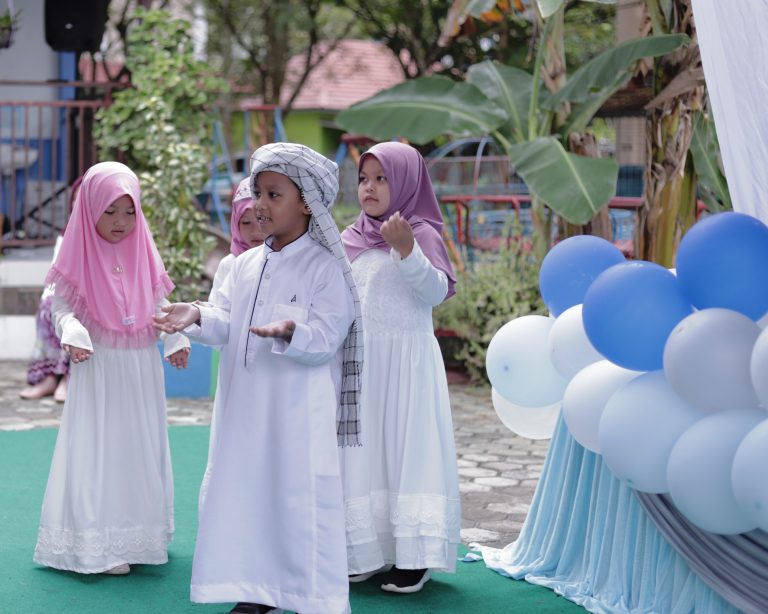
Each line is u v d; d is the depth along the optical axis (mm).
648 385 3166
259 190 3311
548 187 6676
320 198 3273
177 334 3939
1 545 4168
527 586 3855
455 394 7949
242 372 3299
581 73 6754
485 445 6281
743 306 3070
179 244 7797
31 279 9156
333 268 3322
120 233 3854
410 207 3920
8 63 10492
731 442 2898
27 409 6934
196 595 3150
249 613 3254
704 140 6664
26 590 3674
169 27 8906
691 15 6449
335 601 3135
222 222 9547
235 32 16578
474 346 8234
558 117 7434
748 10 3523
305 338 3158
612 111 7914
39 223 9641
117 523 3854
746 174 3594
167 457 3988
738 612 3234
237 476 3232
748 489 2748
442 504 3713
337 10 18453
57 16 10406
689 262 3113
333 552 3176
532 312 8250
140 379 3904
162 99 8625
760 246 3070
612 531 3650
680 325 3020
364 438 3711
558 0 6020
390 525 3742
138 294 3898
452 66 14570
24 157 9609
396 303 3801
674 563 3422
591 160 6762
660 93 6660
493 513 4832
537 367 3824
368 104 7520
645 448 3107
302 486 3188
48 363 7301
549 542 3951
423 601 3674
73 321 3783
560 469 3947
